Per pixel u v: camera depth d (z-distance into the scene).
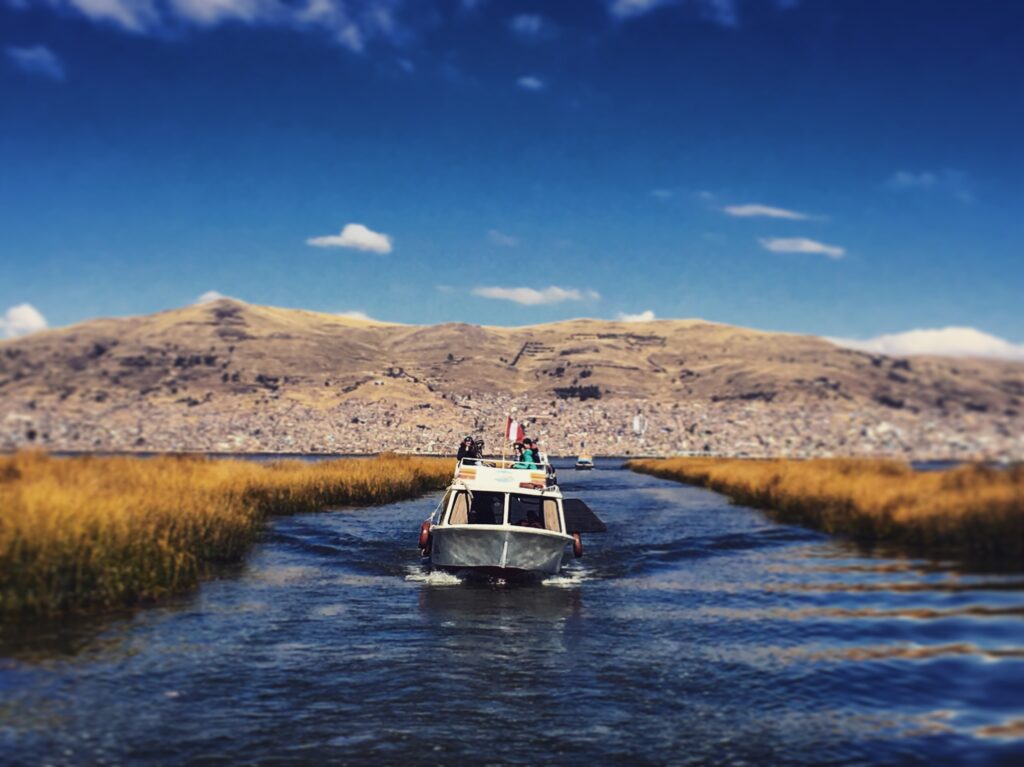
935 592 11.03
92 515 16.91
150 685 11.34
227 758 8.89
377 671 12.16
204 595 17.58
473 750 9.15
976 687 9.20
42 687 11.14
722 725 9.77
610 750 9.14
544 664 12.56
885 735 8.64
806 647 12.55
